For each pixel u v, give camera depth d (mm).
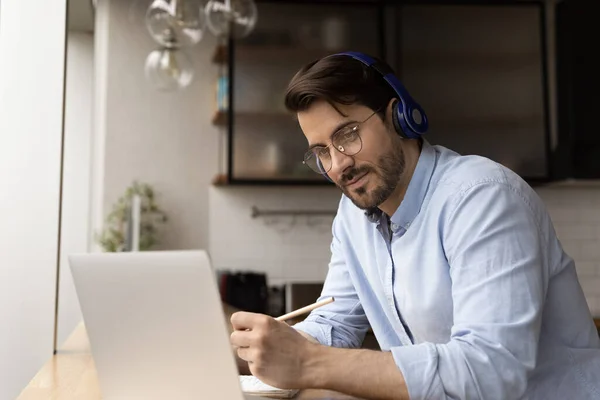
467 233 1224
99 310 1141
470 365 1119
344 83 1284
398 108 1321
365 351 1179
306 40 4383
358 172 1320
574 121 4023
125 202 4809
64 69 2309
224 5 2906
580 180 4105
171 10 2811
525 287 1162
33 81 2291
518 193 1247
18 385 2195
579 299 1339
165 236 4957
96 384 1533
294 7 4379
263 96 4375
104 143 4945
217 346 1070
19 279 2229
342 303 1707
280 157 4379
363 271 1626
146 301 1097
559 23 4176
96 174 4918
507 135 4293
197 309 1064
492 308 1151
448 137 4293
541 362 1292
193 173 5023
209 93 5074
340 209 1687
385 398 1144
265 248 4934
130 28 5000
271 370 1155
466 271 1205
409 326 1421
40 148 2273
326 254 4961
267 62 4383
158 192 4977
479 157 1352
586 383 1293
